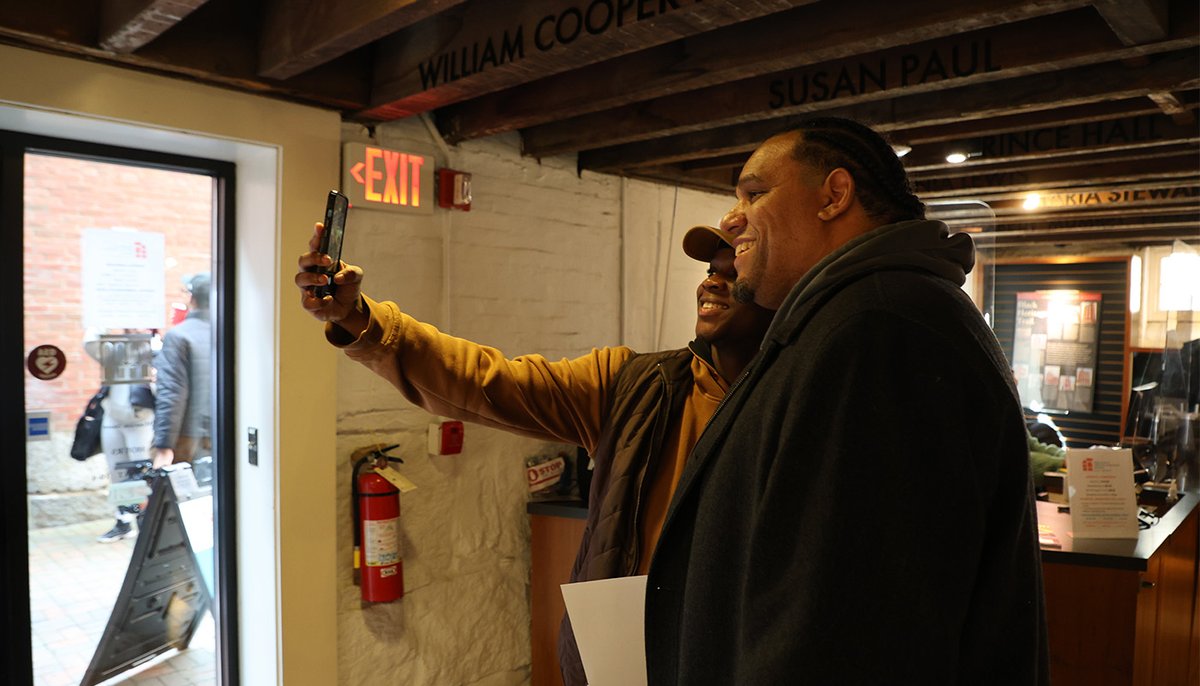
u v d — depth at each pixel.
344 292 1.40
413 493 2.63
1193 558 2.99
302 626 2.35
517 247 2.96
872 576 0.70
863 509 0.72
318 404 2.37
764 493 0.78
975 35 1.94
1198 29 1.63
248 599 2.43
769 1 1.51
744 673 0.75
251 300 2.38
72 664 2.19
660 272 3.65
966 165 3.22
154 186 2.31
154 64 1.95
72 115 1.91
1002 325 7.25
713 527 0.85
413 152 2.62
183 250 2.37
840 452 0.73
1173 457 3.44
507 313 2.92
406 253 2.58
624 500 1.45
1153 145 2.77
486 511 2.86
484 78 2.02
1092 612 2.13
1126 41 1.68
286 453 2.30
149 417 2.32
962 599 0.72
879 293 0.79
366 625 2.53
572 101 2.30
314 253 1.35
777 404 0.81
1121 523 2.30
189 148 2.26
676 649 0.92
